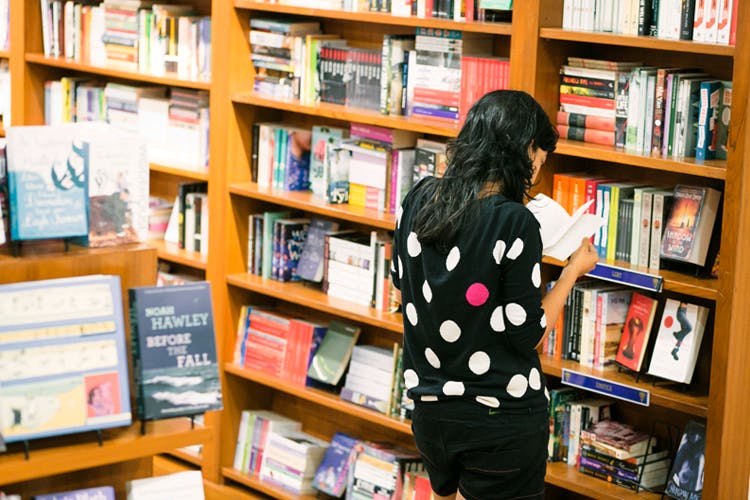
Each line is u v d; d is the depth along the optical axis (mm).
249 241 4750
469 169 2748
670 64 3658
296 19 4758
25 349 2354
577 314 3668
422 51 4055
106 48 5324
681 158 3379
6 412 2305
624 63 3549
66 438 2416
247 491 4773
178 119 5020
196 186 5082
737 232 3146
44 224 2510
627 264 3549
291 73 4582
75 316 2420
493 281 2721
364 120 4164
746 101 3088
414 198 2883
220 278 4762
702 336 3436
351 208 4309
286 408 4930
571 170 3838
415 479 4137
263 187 4684
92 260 2582
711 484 3266
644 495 3529
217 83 4676
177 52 4984
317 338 4512
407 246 2857
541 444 2867
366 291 4305
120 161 2662
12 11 5637
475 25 3771
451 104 3984
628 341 3578
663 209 3465
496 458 2824
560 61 3699
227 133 4676
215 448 4828
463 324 2758
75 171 2549
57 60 5445
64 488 2611
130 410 2510
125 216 2688
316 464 4559
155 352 2457
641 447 3619
